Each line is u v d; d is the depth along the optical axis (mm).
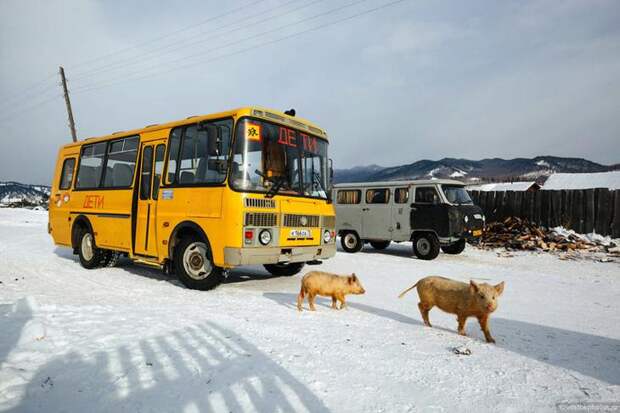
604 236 16422
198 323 5023
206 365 3645
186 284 7723
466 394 3260
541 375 3729
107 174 10164
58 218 11820
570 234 16688
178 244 7957
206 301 6543
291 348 4199
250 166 7195
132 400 2988
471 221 13297
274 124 7766
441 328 5328
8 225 25156
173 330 4699
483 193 20266
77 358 3748
